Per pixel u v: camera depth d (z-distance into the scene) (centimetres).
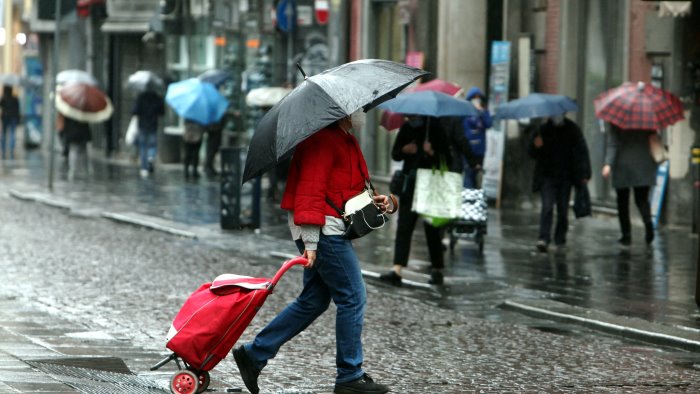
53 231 4103
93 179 6303
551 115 3625
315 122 1617
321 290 1728
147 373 1862
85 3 8519
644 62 4391
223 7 7244
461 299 2836
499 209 4972
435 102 2948
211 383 1812
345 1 6206
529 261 3441
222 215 4212
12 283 2931
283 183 5306
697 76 4194
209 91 6347
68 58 9062
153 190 5684
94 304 2648
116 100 8212
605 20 4634
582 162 3688
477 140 4112
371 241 3912
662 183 4234
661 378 1942
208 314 1612
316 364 2020
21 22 13275
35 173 6656
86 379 1728
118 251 3612
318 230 1673
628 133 3769
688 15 4203
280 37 6719
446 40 5281
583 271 3247
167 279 3052
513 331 2402
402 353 2145
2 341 2125
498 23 5241
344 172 1692
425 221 3006
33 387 1596
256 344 1717
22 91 11962
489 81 5241
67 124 6656
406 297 2852
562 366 2039
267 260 3488
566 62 4819
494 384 1875
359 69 1683
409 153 2975
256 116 6850
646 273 3209
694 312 2642
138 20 7912
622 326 2397
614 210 4528
